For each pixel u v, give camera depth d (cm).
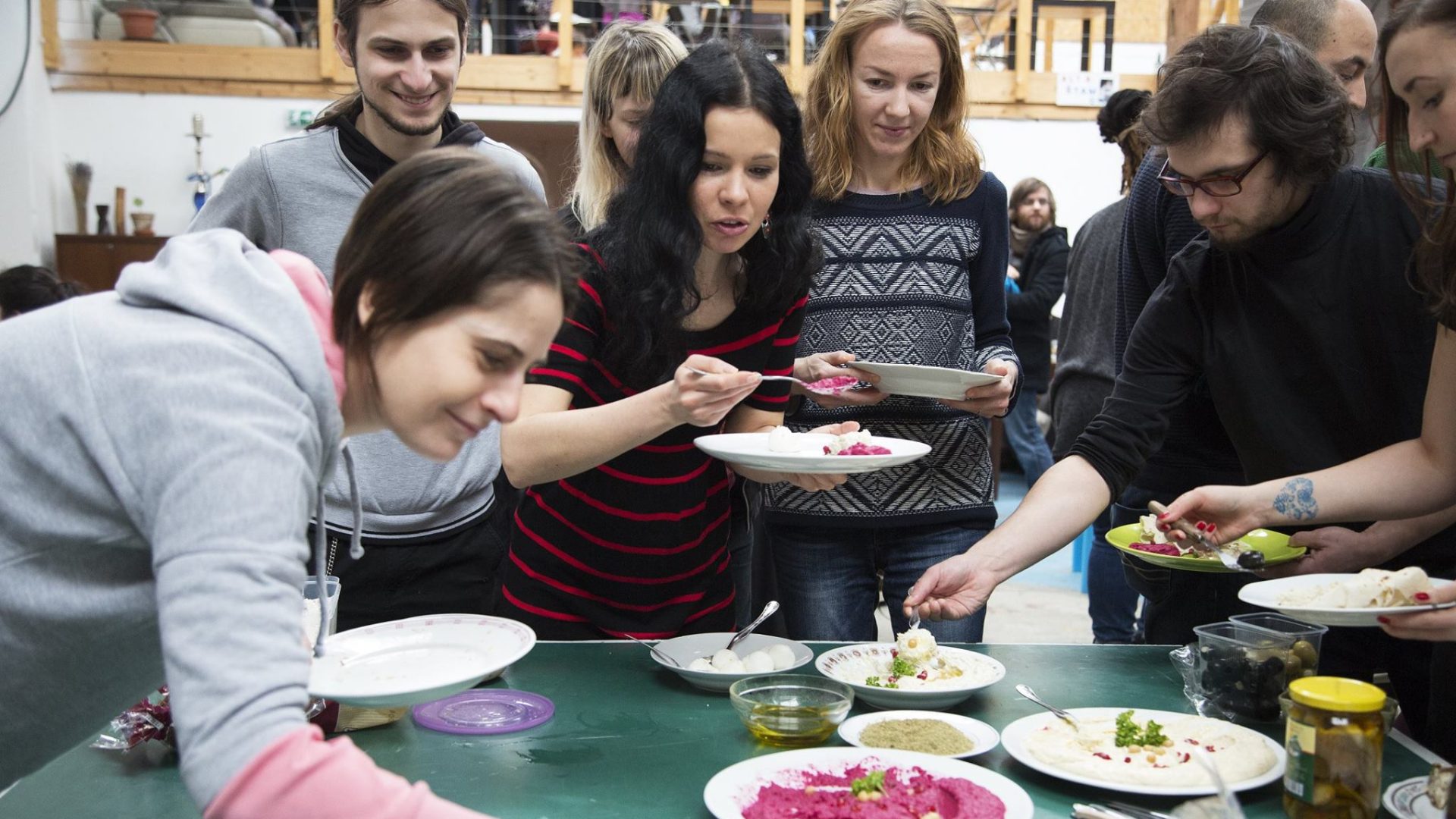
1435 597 141
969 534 237
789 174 187
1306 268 179
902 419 233
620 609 196
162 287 97
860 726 150
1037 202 618
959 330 239
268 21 779
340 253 100
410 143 219
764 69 175
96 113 747
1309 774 124
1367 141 257
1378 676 223
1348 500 170
